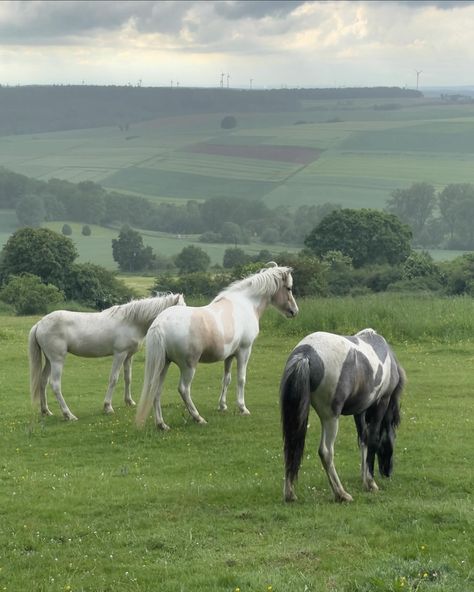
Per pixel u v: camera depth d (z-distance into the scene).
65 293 78.25
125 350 17.97
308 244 92.31
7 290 62.81
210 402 19.06
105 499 11.52
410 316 29.53
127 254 135.12
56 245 79.31
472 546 9.12
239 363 17.31
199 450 14.60
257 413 17.64
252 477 12.64
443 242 179.12
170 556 9.22
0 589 8.43
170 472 13.21
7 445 15.35
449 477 12.21
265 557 9.02
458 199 186.62
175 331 15.57
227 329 16.41
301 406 10.55
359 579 8.22
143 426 16.34
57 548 9.64
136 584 8.40
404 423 16.36
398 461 13.43
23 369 24.94
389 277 75.56
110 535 9.95
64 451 14.84
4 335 31.89
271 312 31.52
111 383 18.08
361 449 11.88
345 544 9.38
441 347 26.72
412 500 11.06
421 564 8.48
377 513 10.39
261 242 186.38
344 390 10.88
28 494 11.91
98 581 8.53
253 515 10.51
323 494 11.47
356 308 31.03
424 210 189.88
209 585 8.22
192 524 10.24
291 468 10.86
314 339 11.05
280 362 25.20
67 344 17.56
